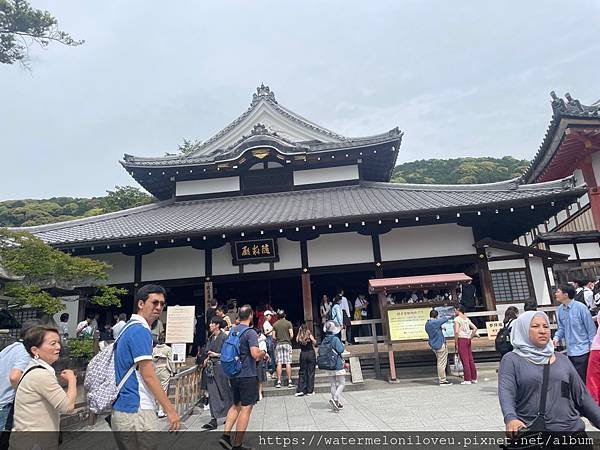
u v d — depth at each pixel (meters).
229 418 5.91
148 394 3.60
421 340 10.80
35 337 3.82
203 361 9.67
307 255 15.20
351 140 19.23
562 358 3.19
